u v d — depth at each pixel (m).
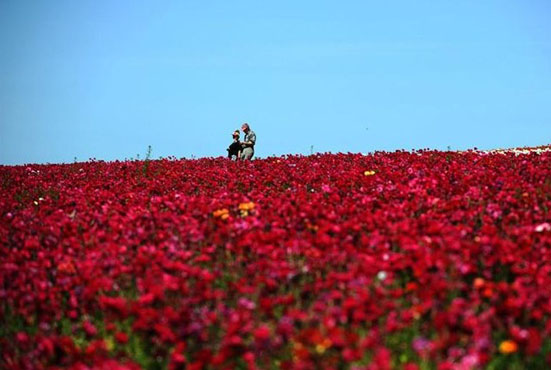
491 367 28.23
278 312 32.72
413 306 31.45
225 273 37.66
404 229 39.19
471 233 41.03
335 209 47.25
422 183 57.25
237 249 39.38
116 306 32.16
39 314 35.41
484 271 34.19
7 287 38.16
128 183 70.12
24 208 60.16
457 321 28.44
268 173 70.12
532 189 51.47
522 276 34.19
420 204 47.66
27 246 42.97
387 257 35.12
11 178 80.38
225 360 28.64
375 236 38.81
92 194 62.66
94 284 34.88
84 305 35.28
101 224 48.47
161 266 36.25
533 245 38.09
